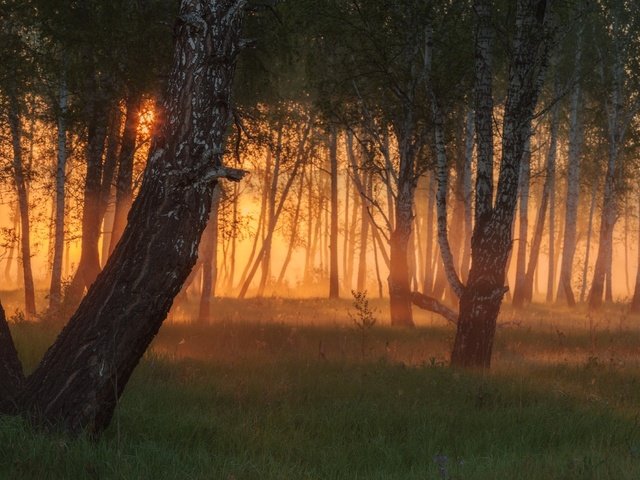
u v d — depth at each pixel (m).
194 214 13.05
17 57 35.69
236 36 13.64
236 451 13.22
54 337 26.38
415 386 20.44
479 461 12.95
